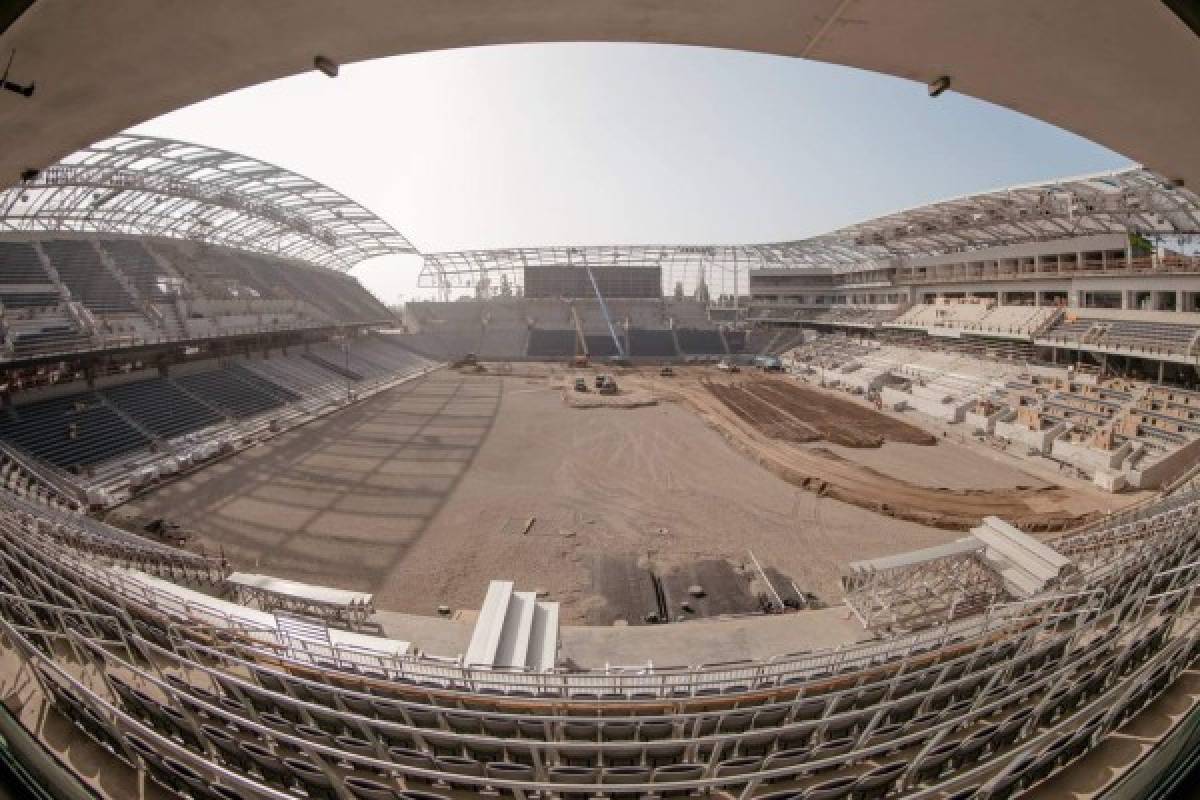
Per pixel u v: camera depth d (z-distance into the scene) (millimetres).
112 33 3662
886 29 4238
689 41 4789
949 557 14516
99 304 33844
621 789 5848
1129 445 27031
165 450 27984
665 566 18625
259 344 46094
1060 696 8148
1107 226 38594
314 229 54906
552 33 4656
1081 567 14125
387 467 28812
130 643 9383
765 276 85812
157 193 36625
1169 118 4434
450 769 6961
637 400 47625
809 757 7453
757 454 31562
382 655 9180
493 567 18453
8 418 24266
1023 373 39094
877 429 37188
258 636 10398
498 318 87375
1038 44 4027
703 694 9164
